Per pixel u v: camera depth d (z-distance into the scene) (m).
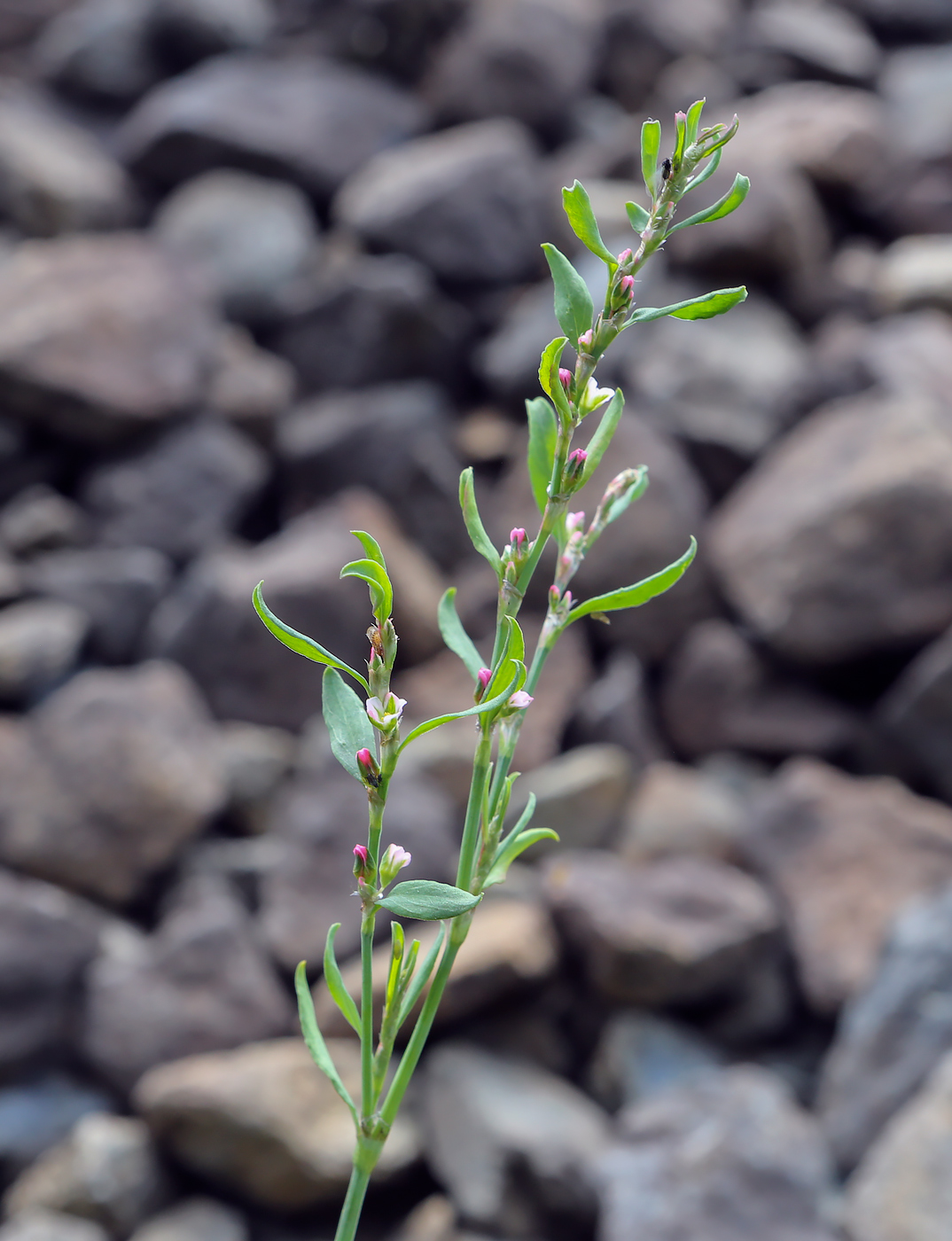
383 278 3.33
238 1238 1.97
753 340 3.22
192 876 2.47
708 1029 2.24
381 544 2.88
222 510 3.08
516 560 0.63
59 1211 1.95
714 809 2.51
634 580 2.80
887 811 2.42
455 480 3.07
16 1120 2.10
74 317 3.07
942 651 2.47
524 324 3.38
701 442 3.02
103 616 2.83
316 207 3.93
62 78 4.38
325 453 3.14
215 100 3.89
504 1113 2.00
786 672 2.72
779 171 3.42
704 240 3.30
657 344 3.17
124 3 4.48
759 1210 1.80
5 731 2.59
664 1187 1.84
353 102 4.06
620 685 2.67
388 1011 0.64
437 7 4.26
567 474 0.61
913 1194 1.74
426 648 2.85
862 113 3.74
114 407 3.03
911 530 2.63
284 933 2.30
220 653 2.75
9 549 2.93
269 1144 1.96
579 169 3.83
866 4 4.63
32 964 2.18
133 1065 2.14
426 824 2.40
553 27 4.16
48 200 3.66
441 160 3.65
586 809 2.45
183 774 2.52
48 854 2.41
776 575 2.69
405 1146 2.02
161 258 3.39
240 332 3.53
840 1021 2.22
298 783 2.59
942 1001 1.98
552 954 2.21
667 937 2.15
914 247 3.53
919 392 2.93
